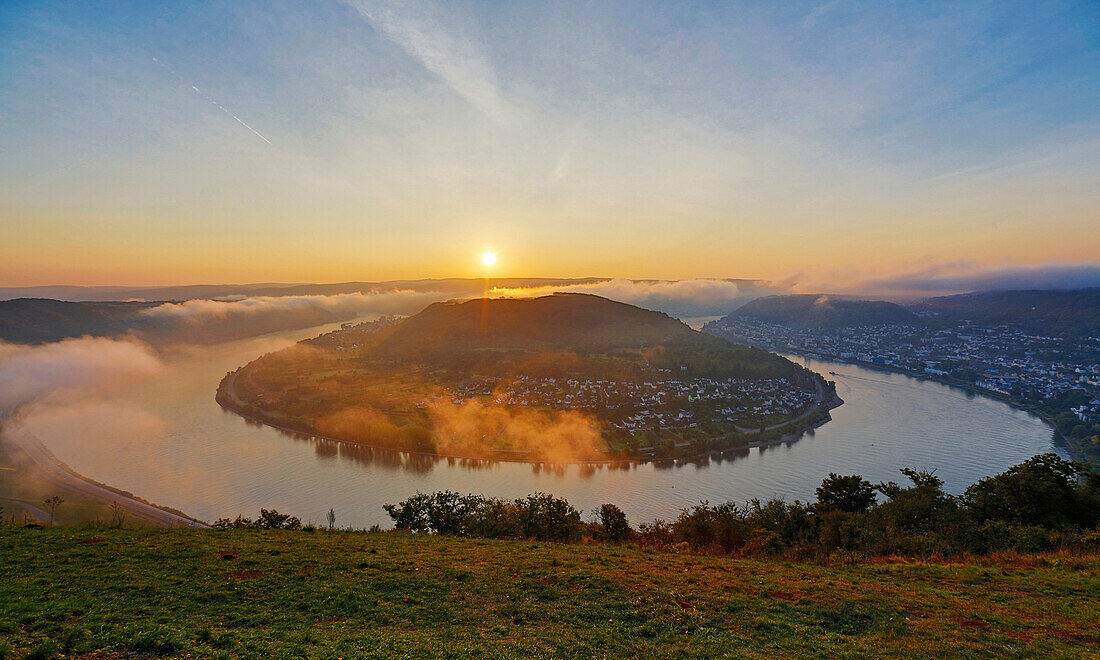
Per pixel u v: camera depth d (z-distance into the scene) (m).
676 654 14.96
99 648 13.49
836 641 16.03
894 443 139.88
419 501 47.50
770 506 51.72
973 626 17.27
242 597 18.19
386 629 16.06
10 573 19.09
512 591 19.97
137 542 24.25
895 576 23.25
